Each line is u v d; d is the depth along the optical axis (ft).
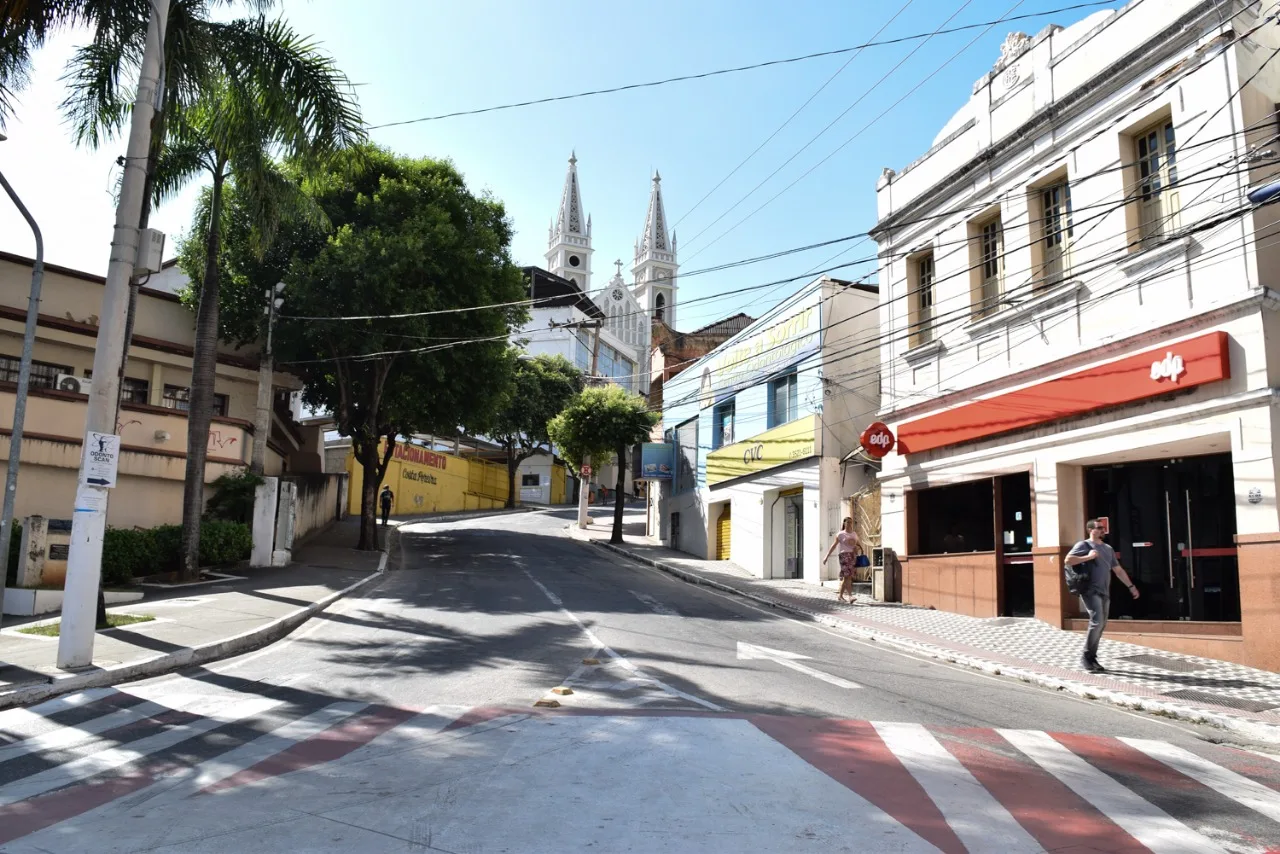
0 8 36.50
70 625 29.68
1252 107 38.22
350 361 85.46
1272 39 39.65
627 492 250.37
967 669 37.73
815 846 14.89
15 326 70.44
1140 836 16.15
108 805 16.78
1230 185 37.93
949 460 54.34
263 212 55.72
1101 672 35.35
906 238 60.59
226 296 81.92
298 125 50.83
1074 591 36.45
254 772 18.90
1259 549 35.40
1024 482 49.70
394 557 82.28
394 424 94.48
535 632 40.47
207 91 46.98
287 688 28.30
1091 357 44.24
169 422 67.67
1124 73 43.62
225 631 37.76
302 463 116.26
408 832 15.28
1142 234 42.96
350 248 75.66
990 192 52.65
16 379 71.20
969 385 53.01
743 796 17.46
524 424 180.75
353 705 25.68
